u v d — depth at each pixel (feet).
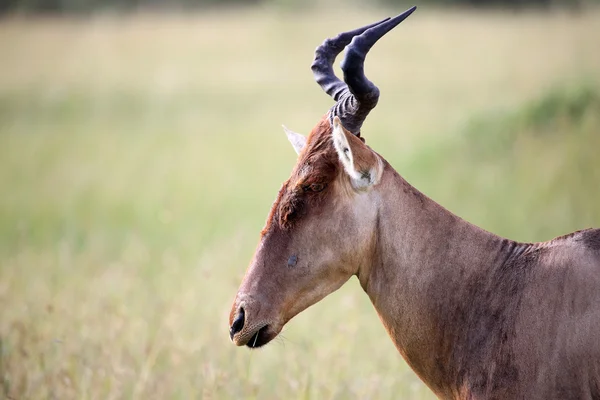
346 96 49.90
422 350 49.01
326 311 93.76
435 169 147.74
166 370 75.20
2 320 85.87
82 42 354.54
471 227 49.47
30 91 273.54
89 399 69.92
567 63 230.27
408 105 222.07
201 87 268.82
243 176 164.76
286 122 206.49
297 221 48.34
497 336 46.11
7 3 425.28
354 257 48.73
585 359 43.09
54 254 120.67
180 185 161.07
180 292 97.55
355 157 46.42
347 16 385.91
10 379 70.18
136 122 226.17
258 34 357.41
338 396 69.56
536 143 141.18
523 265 47.24
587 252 45.39
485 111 165.58
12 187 165.78
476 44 302.66
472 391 46.60
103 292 94.48
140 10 456.04
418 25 352.49
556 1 342.64
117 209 148.36
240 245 105.70
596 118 138.92
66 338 78.74
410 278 48.57
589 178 128.16
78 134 211.41
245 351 78.84
